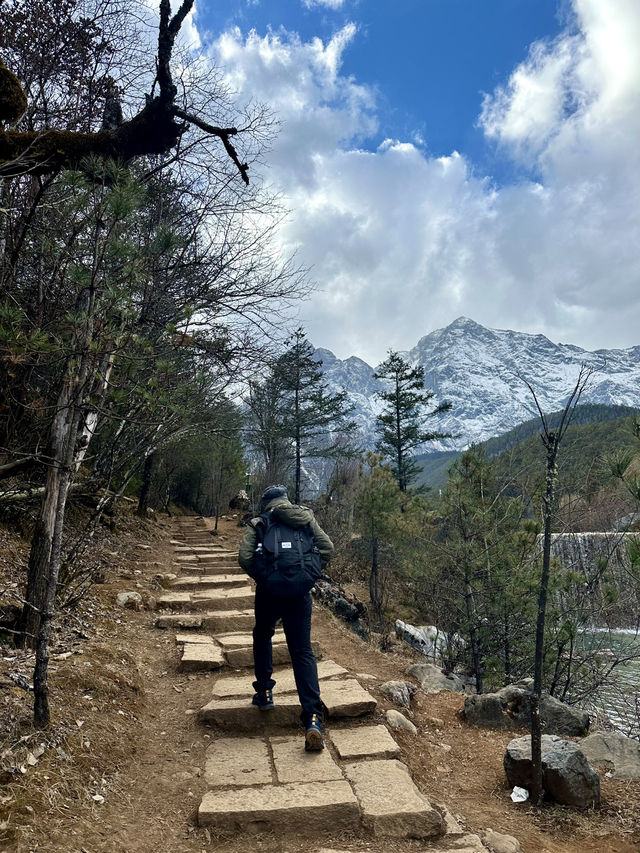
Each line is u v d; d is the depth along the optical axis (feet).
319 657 20.88
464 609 33.94
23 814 8.84
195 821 10.36
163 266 20.67
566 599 26.18
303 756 12.80
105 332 12.30
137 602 25.58
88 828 9.21
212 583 31.78
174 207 22.89
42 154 15.47
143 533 51.67
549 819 11.33
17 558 23.82
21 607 17.42
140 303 17.54
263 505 14.58
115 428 23.22
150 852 9.27
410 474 127.44
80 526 33.83
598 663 25.71
